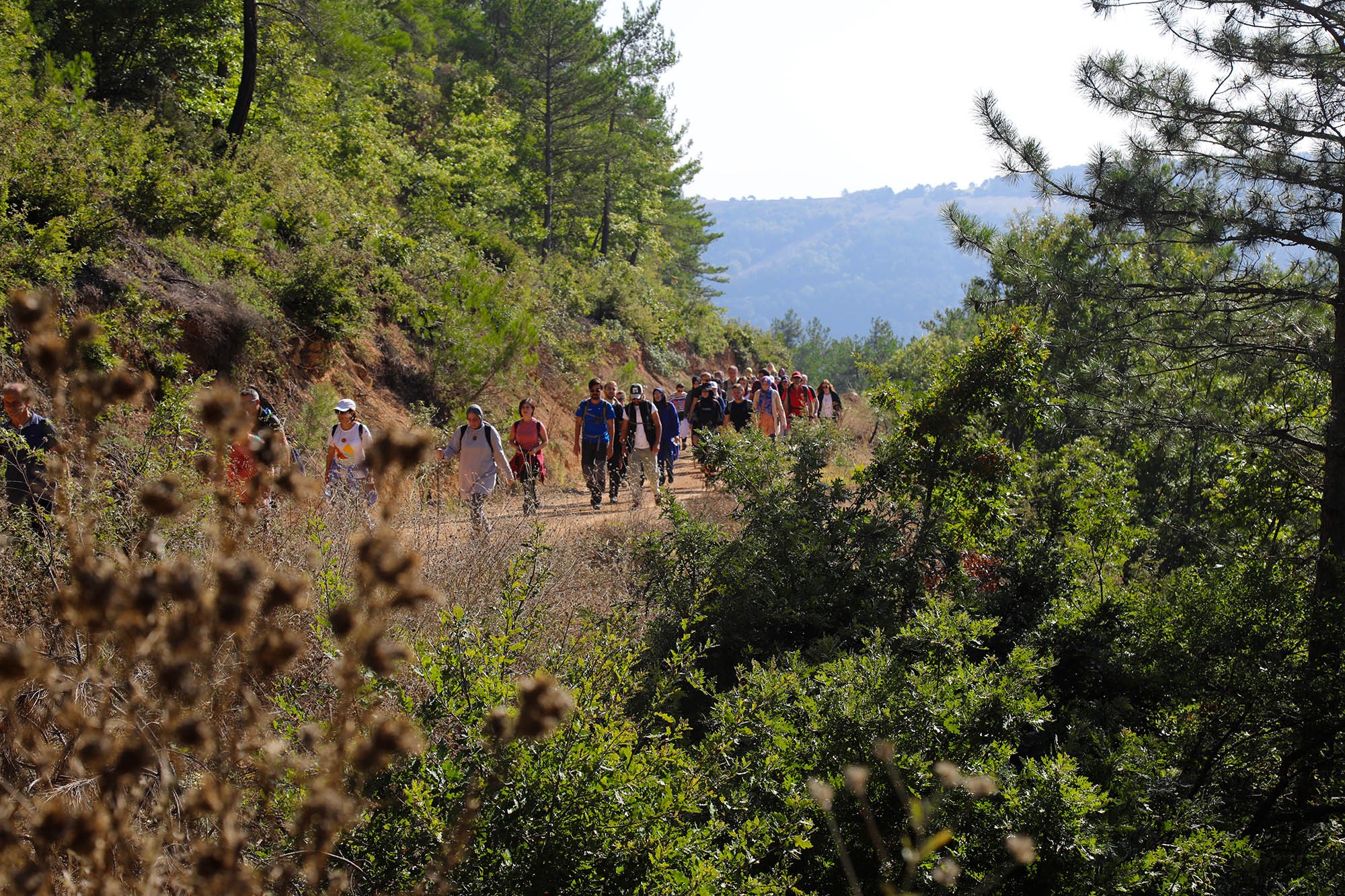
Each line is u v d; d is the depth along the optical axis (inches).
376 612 53.4
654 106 1519.4
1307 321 408.5
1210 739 268.2
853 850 162.6
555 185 1494.8
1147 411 407.2
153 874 53.6
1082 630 300.5
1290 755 263.7
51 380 51.1
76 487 54.0
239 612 47.1
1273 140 375.6
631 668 200.7
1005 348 319.6
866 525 295.4
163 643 47.7
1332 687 257.8
